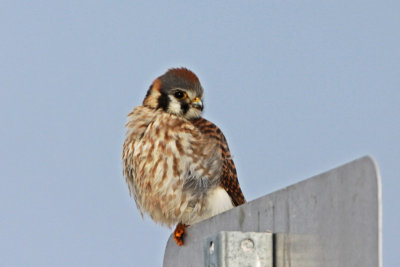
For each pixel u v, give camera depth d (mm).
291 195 5480
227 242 5605
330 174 4840
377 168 4109
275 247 5645
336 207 4723
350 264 4465
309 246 5109
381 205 4020
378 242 4027
